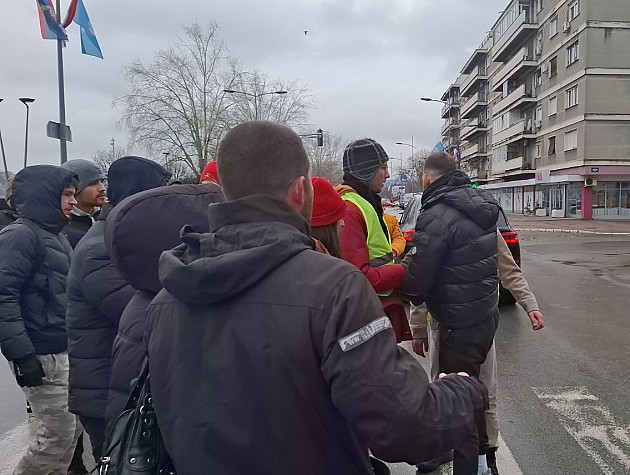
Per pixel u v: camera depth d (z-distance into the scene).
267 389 1.33
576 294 10.30
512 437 4.21
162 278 1.47
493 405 3.49
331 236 2.45
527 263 15.11
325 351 1.32
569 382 5.47
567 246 19.92
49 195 3.23
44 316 3.16
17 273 3.04
